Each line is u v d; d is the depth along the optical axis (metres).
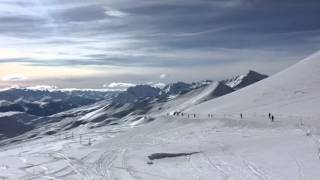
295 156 72.56
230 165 75.62
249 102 176.50
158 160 92.19
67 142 191.12
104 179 74.88
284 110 140.50
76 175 81.44
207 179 66.62
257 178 63.47
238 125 122.00
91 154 111.75
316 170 62.59
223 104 196.88
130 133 160.62
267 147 84.38
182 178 69.69
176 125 149.50
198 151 94.94
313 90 165.75
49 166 95.56
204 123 139.00
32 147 186.38
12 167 96.56
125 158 98.25
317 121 105.75
